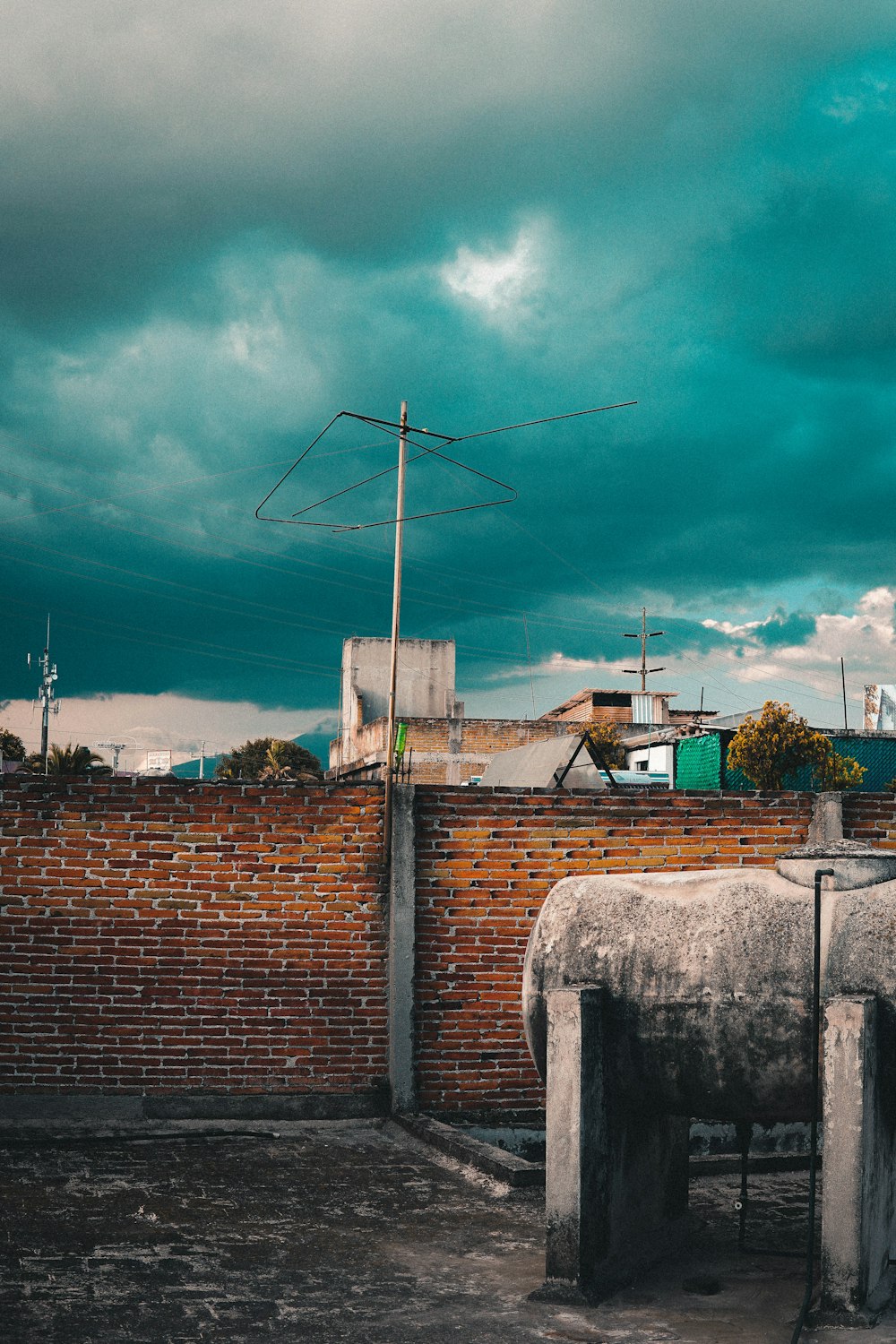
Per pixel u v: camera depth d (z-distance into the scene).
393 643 11.54
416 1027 9.85
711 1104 6.10
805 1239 7.01
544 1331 5.41
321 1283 5.98
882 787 32.09
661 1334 5.40
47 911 9.67
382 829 10.08
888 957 5.71
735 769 31.98
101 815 9.77
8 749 58.47
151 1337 5.18
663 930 6.25
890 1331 5.36
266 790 9.97
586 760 13.70
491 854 10.07
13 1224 6.70
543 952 6.49
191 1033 9.72
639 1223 6.42
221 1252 6.39
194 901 9.83
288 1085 9.78
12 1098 9.48
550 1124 5.98
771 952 5.96
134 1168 8.09
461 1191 7.78
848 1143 5.49
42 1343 5.05
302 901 9.94
